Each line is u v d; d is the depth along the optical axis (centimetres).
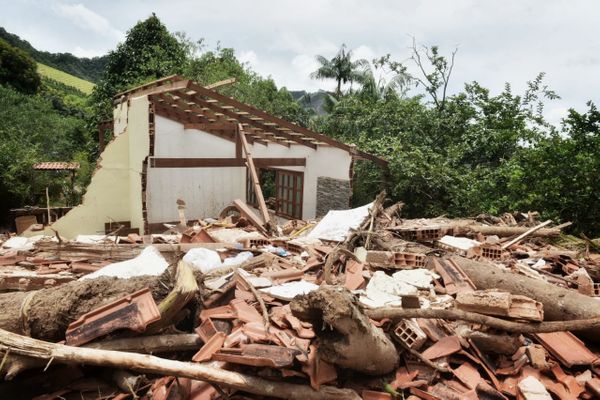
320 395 318
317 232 788
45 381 344
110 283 391
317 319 307
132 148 1059
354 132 1722
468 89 1510
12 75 2823
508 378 379
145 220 998
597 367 399
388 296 505
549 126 1323
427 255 630
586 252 772
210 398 332
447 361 386
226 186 1183
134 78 2016
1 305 363
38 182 1747
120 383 340
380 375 354
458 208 1234
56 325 352
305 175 1273
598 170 971
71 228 1058
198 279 459
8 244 751
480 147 1391
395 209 927
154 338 363
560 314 454
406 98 1748
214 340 370
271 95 2477
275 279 569
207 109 1050
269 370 333
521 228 866
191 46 2503
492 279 531
